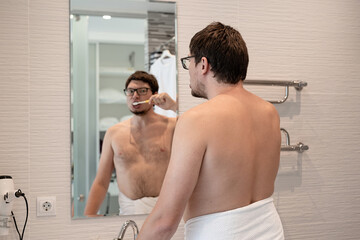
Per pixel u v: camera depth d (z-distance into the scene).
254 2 2.10
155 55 1.95
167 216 1.08
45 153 1.80
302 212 2.14
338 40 2.23
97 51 1.88
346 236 2.21
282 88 2.14
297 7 2.17
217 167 1.10
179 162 1.09
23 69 1.79
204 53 1.20
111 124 1.89
